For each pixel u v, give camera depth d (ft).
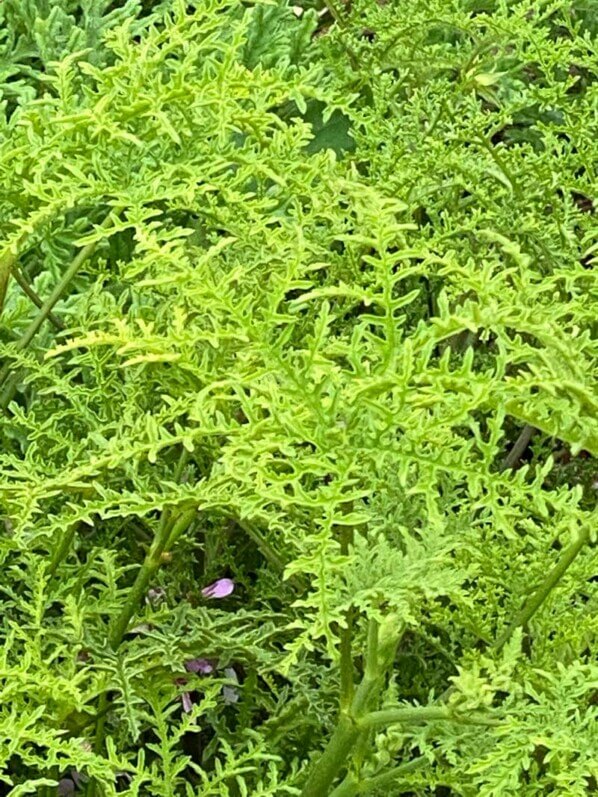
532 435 2.34
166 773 1.36
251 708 1.73
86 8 2.88
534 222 1.99
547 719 1.22
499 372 1.09
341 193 1.73
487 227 2.09
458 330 1.11
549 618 1.46
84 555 1.91
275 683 1.85
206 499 1.33
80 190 1.38
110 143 1.45
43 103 1.45
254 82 1.49
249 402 1.14
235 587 2.08
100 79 1.44
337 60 2.55
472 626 1.47
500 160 2.07
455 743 1.35
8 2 2.90
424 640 1.72
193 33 1.48
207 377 1.21
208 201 1.67
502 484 1.13
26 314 1.95
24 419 1.61
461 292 1.48
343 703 1.26
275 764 1.48
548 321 1.15
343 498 1.11
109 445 1.31
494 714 1.23
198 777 1.82
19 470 1.44
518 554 1.49
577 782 1.17
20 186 1.49
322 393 1.21
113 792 1.30
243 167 1.51
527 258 1.22
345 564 1.11
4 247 1.39
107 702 1.65
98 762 1.27
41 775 1.57
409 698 1.73
